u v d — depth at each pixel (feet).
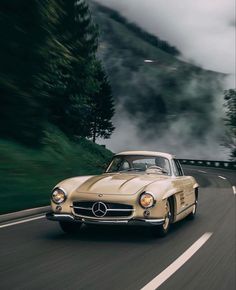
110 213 23.67
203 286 16.11
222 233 26.78
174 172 28.66
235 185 70.23
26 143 71.26
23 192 43.80
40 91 63.93
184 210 28.99
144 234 26.02
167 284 16.19
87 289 15.29
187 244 23.40
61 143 96.37
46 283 15.88
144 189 24.08
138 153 29.73
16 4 51.98
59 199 24.44
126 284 16.01
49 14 51.62
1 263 18.66
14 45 54.75
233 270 18.38
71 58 57.41
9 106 65.21
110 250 21.54
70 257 19.94
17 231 26.53
